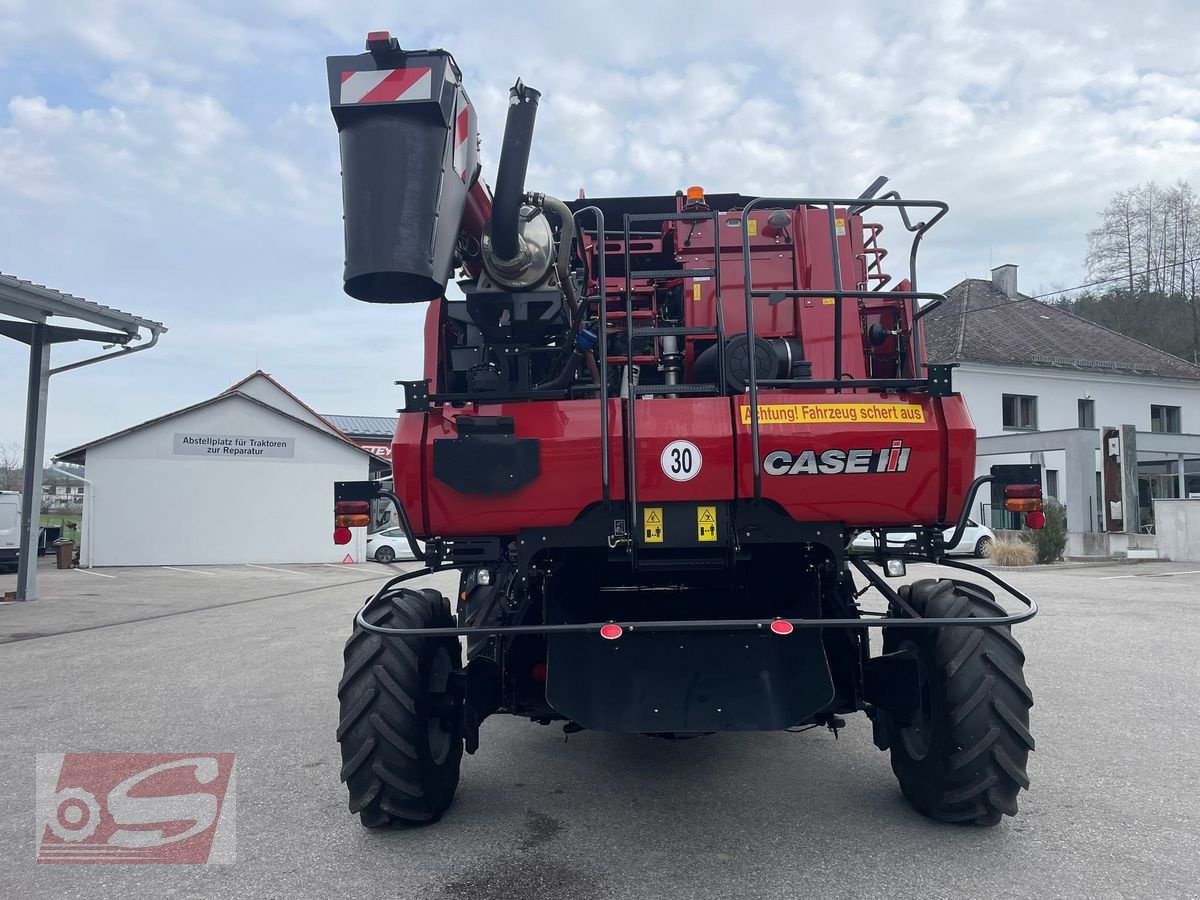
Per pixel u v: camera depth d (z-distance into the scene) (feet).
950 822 11.79
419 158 10.14
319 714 19.22
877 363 15.37
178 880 10.73
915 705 11.28
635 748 16.22
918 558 12.16
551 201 12.09
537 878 10.46
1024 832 11.66
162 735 17.47
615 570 12.82
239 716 19.08
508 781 14.33
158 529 83.35
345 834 12.09
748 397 11.23
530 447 11.15
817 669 11.22
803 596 12.71
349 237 10.13
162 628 35.04
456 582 54.44
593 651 11.41
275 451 86.74
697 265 15.16
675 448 11.07
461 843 11.64
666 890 10.06
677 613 12.87
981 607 11.78
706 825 12.13
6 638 32.35
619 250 15.67
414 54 10.27
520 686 12.92
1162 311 143.54
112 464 82.53
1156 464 100.73
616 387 14.06
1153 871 10.41
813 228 14.99
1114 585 44.70
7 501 71.82
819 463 11.05
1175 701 19.03
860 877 10.31
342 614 39.81
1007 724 11.11
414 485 11.32
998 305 114.01
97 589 54.70
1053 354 105.50
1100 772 14.17
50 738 17.37
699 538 11.19
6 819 12.98
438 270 10.29
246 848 11.68
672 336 13.66
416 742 11.59
